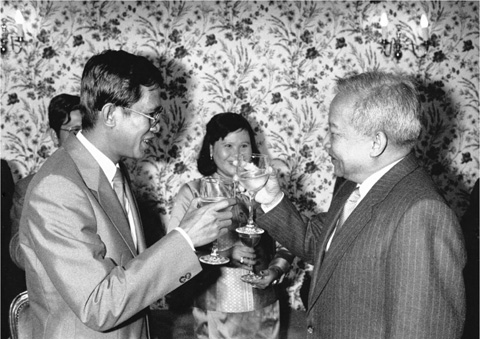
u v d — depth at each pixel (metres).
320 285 1.23
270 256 2.15
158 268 1.11
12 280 2.60
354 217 1.19
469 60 3.46
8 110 3.32
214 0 3.35
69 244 1.08
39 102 3.33
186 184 2.14
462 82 3.47
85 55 3.32
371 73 1.22
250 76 3.40
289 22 3.38
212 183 1.42
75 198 1.12
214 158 2.29
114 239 1.19
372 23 3.40
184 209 2.06
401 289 1.04
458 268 1.04
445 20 3.44
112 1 3.31
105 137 1.23
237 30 3.37
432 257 1.04
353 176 1.27
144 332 1.27
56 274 1.07
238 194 1.99
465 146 3.51
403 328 1.03
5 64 3.30
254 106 3.42
